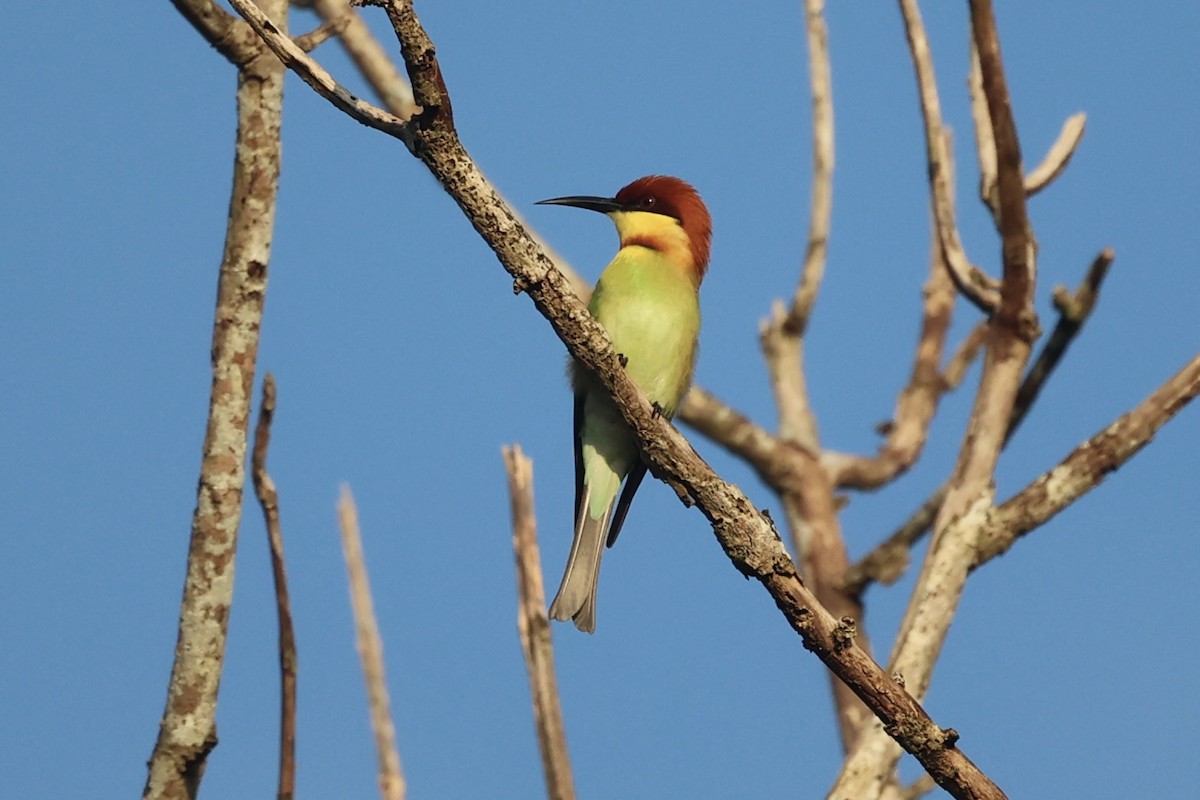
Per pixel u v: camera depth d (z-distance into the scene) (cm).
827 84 1602
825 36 1596
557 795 845
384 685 889
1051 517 1045
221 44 945
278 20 973
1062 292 1121
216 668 885
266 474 848
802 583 834
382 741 873
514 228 837
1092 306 1115
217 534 893
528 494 913
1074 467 1054
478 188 821
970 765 812
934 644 1030
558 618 1257
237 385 919
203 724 877
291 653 831
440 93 779
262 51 947
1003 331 1099
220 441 907
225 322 928
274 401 854
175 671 882
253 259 935
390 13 749
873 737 970
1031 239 1100
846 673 816
